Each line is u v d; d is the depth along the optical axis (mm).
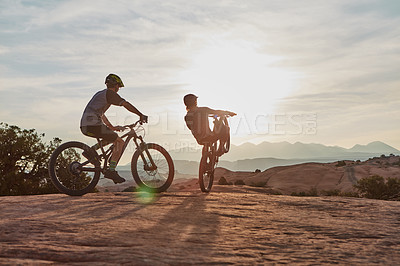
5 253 2219
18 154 25859
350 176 96500
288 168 118438
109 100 5562
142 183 5637
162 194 5297
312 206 4418
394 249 2613
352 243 2756
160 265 2047
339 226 3352
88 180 5504
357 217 3812
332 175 99062
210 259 2217
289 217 3746
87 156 5539
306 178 98875
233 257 2297
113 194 5309
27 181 25328
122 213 3766
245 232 3033
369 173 98062
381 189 52719
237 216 3732
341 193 58531
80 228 2990
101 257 2154
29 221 3250
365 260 2330
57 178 5332
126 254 2217
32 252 2244
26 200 4703
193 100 6168
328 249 2570
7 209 3980
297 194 67312
